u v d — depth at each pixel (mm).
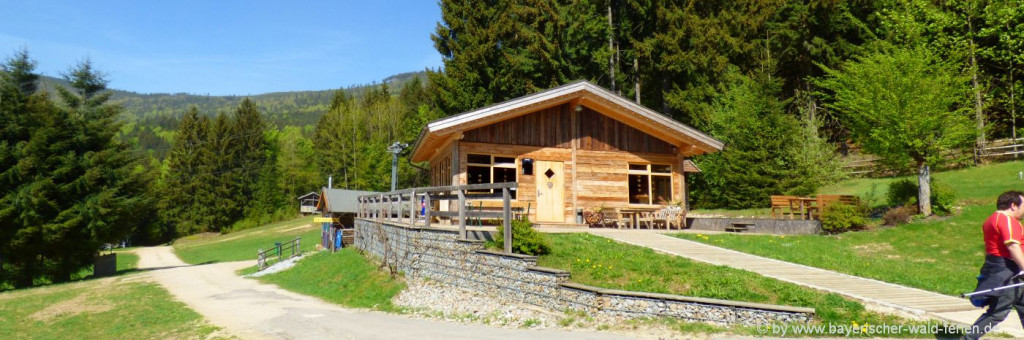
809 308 8469
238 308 14945
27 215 27859
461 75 38781
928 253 16375
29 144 28969
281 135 94875
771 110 28781
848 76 24703
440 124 17797
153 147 159875
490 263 12391
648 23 35344
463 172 18422
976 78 28719
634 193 21547
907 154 20531
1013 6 27484
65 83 35156
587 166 20016
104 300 18422
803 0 35562
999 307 6145
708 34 32094
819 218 19859
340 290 17281
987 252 6348
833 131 37781
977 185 23625
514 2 39312
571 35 35562
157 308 15938
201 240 68375
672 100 33156
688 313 9078
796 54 35844
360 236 24562
